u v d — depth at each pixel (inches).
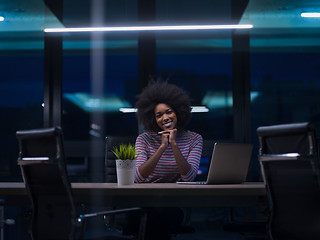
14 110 184.7
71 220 59.1
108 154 96.7
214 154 71.4
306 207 56.1
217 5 166.7
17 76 189.5
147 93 100.4
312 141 54.0
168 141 88.4
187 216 83.1
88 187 66.0
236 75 160.4
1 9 160.6
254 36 161.3
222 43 166.7
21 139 65.4
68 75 165.8
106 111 171.8
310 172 54.6
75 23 144.3
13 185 73.9
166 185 72.2
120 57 178.5
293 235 58.7
